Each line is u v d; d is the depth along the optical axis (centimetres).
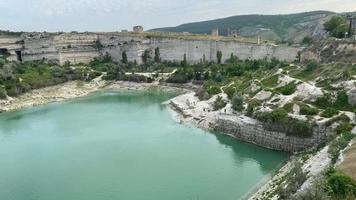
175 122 12781
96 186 7681
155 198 7012
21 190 7656
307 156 7900
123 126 12538
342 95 9600
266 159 8912
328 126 8719
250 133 10206
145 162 8981
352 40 13950
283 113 9588
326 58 14038
